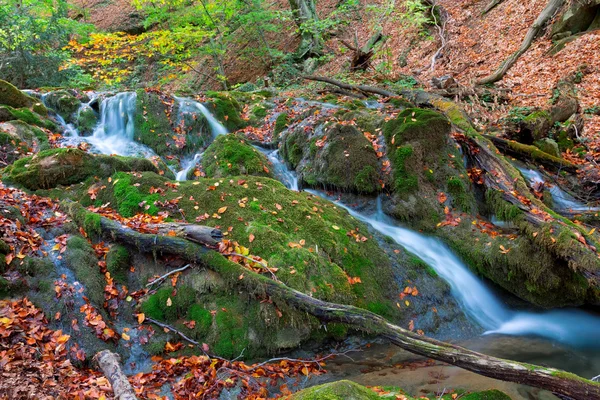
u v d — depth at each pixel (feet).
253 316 15.30
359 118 27.55
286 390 13.60
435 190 23.04
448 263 20.81
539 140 31.58
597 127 33.81
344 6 56.54
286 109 33.99
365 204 23.65
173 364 14.07
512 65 45.16
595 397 11.05
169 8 55.57
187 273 16.20
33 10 55.21
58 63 50.80
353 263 18.54
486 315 19.35
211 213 18.85
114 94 32.76
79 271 15.47
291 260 16.72
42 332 13.23
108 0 98.99
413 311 18.31
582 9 44.39
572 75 39.58
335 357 15.58
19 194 18.80
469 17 57.62
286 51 65.31
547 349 16.70
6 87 29.35
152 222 17.79
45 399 10.52
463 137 25.95
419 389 13.42
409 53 57.06
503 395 12.50
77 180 21.34
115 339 14.49
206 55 69.56
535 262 18.29
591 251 16.80
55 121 30.76
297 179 25.99
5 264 14.52
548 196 25.40
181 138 30.14
